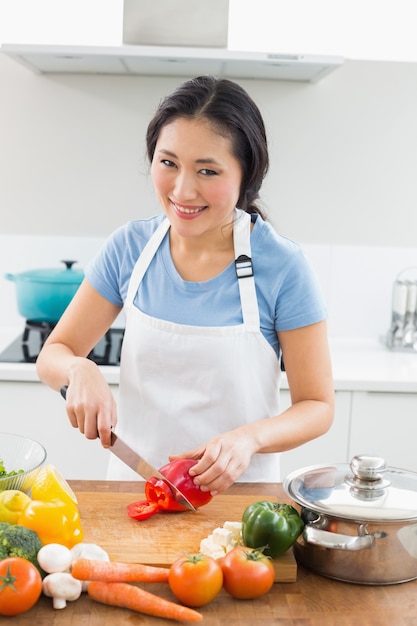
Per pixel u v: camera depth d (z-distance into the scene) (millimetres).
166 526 1430
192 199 1467
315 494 1336
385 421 2717
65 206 3051
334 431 2717
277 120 3006
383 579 1277
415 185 3072
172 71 2834
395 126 3025
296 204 3070
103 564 1210
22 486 1412
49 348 1760
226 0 2580
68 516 1302
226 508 1505
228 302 1694
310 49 3051
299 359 1665
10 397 2676
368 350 3115
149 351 1716
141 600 1179
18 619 1165
